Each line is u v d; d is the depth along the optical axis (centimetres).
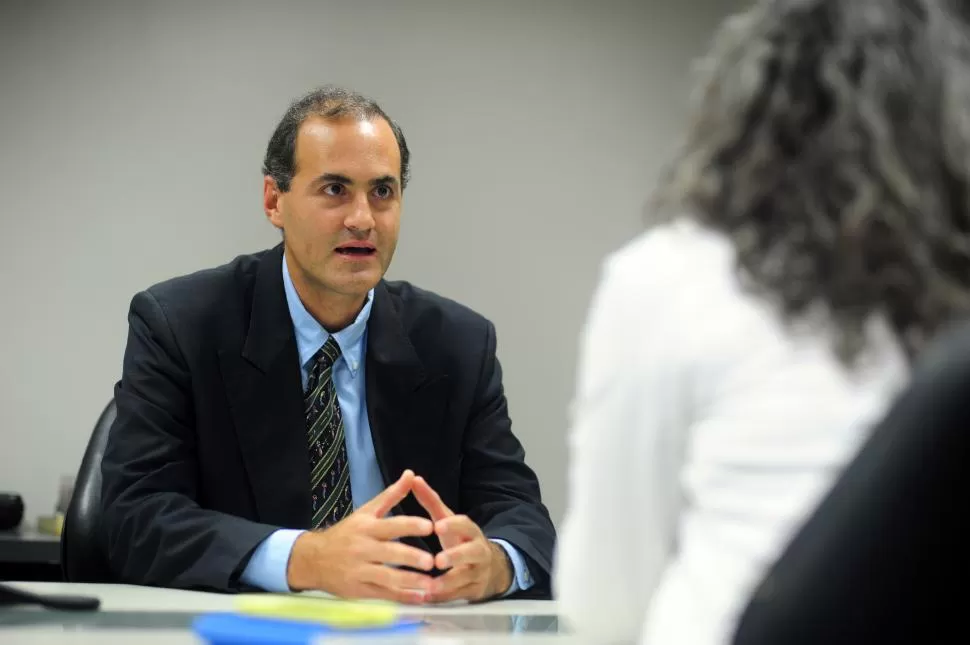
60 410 642
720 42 177
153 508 329
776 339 155
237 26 670
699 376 158
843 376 152
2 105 648
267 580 294
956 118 157
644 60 709
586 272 695
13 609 232
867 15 163
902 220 153
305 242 381
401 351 396
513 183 693
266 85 670
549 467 682
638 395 163
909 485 116
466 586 290
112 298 650
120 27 659
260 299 387
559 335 690
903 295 153
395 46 685
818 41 165
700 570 151
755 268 158
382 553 281
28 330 644
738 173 165
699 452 157
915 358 153
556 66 701
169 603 255
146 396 363
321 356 390
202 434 368
